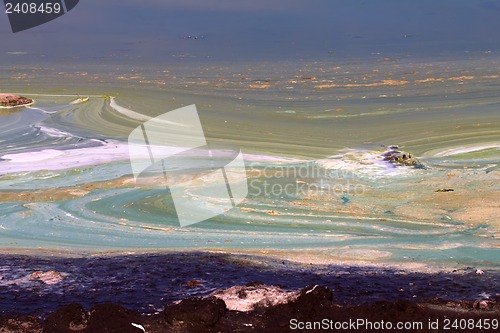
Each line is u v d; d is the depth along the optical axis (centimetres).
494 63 2241
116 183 1034
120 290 585
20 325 507
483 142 1254
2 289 589
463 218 870
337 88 1812
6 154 1223
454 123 1394
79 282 611
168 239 802
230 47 2961
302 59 2514
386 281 613
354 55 2598
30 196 982
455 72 2048
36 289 590
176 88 1866
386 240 788
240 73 2156
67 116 1557
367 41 3023
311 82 1922
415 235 808
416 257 717
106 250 757
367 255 726
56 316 505
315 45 2950
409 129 1357
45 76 2208
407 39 3042
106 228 847
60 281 614
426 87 1792
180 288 591
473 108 1527
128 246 776
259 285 574
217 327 493
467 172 1076
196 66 2381
